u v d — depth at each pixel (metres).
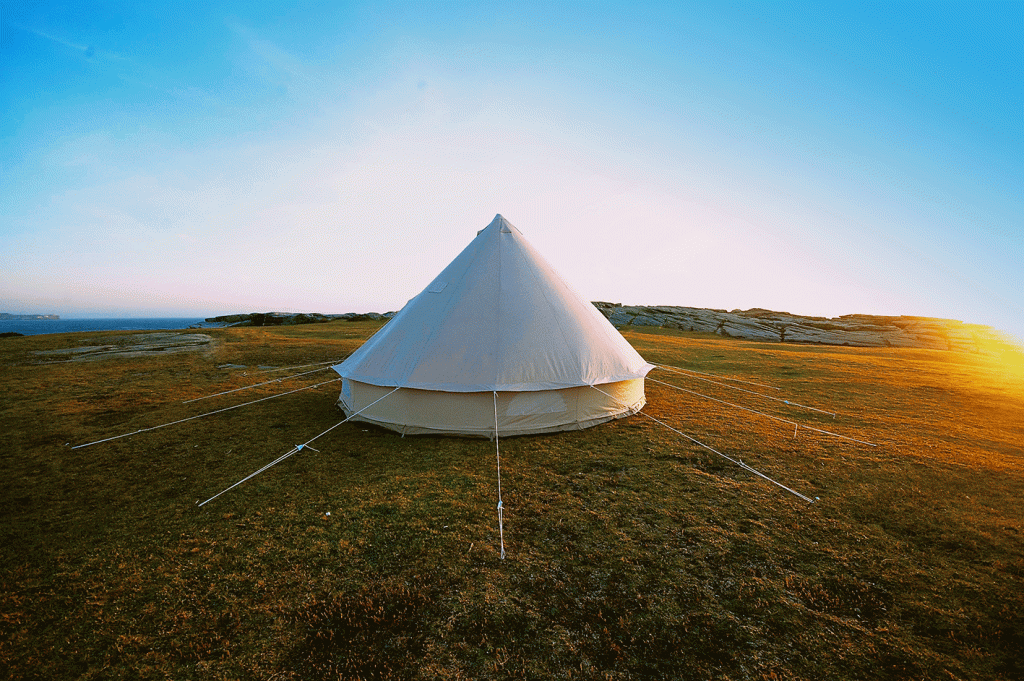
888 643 3.80
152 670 3.50
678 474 7.28
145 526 5.66
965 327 41.47
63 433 9.20
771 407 12.23
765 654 3.68
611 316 46.84
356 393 9.80
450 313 9.37
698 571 4.74
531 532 5.51
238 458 7.88
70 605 4.24
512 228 11.09
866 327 42.25
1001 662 3.60
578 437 9.06
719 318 45.00
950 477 7.28
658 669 3.52
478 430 8.82
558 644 3.76
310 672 3.48
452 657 3.62
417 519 5.80
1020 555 5.07
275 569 4.77
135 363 17.41
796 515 5.97
